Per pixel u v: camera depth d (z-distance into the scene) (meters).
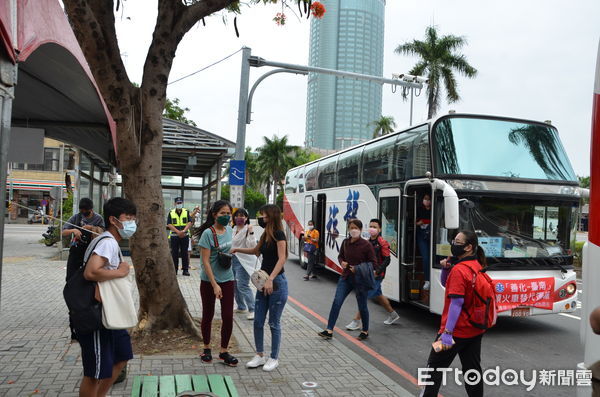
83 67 8.72
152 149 6.31
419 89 15.19
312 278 14.60
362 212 11.56
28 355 5.62
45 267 13.80
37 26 5.76
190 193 20.08
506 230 8.04
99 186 20.50
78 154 16.61
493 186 8.09
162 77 6.38
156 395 4.17
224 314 5.61
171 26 6.42
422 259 9.34
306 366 5.77
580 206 8.56
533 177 8.35
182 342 6.25
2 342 6.14
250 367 5.56
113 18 6.01
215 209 5.62
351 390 5.02
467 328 4.11
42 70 9.34
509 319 9.50
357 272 7.20
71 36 7.91
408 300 9.32
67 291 3.52
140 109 6.17
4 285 10.63
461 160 8.17
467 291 4.11
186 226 13.00
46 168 40.78
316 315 9.34
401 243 9.40
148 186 6.29
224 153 16.28
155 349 5.98
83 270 3.56
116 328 3.49
